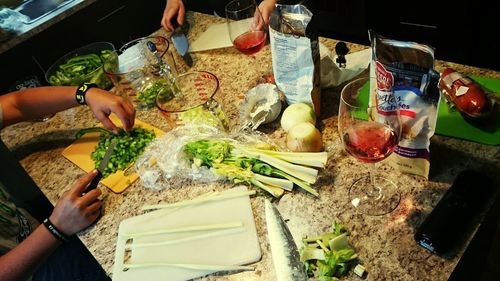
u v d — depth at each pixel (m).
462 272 0.77
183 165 1.02
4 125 1.28
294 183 0.92
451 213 0.75
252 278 0.79
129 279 0.84
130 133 1.20
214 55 1.42
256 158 0.95
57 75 1.50
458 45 2.11
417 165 0.85
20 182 1.22
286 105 1.10
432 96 0.75
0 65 1.94
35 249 1.00
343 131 0.83
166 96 1.27
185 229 0.90
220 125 1.08
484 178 0.80
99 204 1.01
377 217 0.82
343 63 1.16
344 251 0.75
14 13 2.13
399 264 0.74
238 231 0.87
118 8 2.31
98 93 1.24
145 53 1.38
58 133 1.34
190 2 1.97
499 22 1.91
